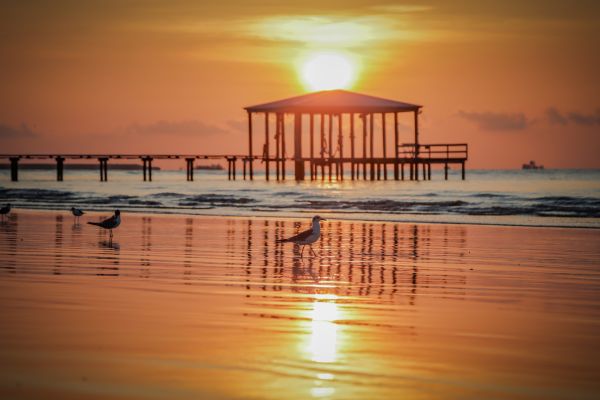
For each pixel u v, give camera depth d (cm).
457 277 5850
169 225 11369
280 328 3828
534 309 4444
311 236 7331
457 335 3712
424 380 2966
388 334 3722
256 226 11238
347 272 6125
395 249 8044
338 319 4091
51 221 12131
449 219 12788
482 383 2938
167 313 4200
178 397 2736
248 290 5103
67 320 3966
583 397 2783
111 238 8800
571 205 16462
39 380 2912
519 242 8838
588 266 6569
